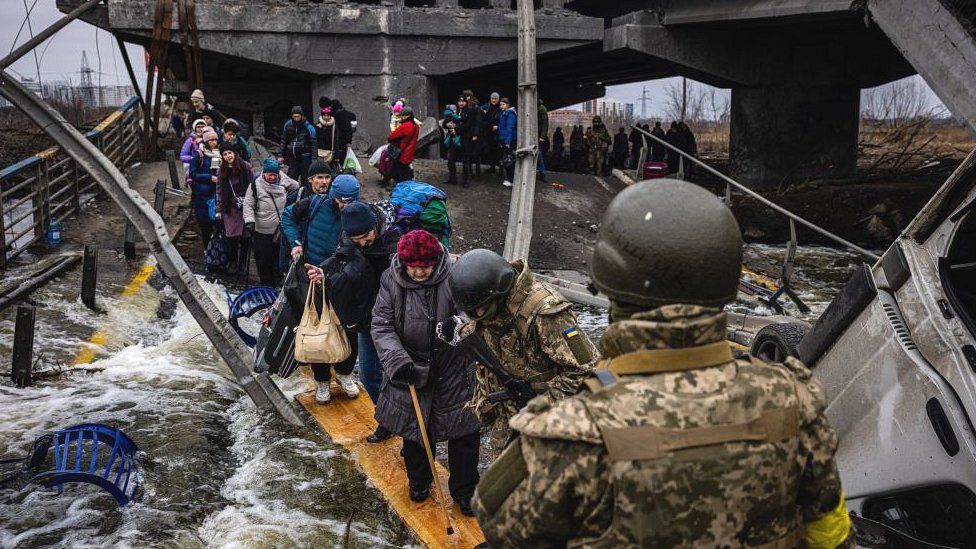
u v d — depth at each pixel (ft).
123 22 53.36
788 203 65.31
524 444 4.68
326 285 16.06
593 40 65.77
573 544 4.59
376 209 15.67
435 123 58.90
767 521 4.50
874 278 11.03
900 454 10.12
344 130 42.52
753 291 35.50
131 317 25.16
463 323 12.58
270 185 29.19
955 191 10.44
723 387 4.51
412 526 13.14
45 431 16.21
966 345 9.72
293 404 18.56
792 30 74.79
